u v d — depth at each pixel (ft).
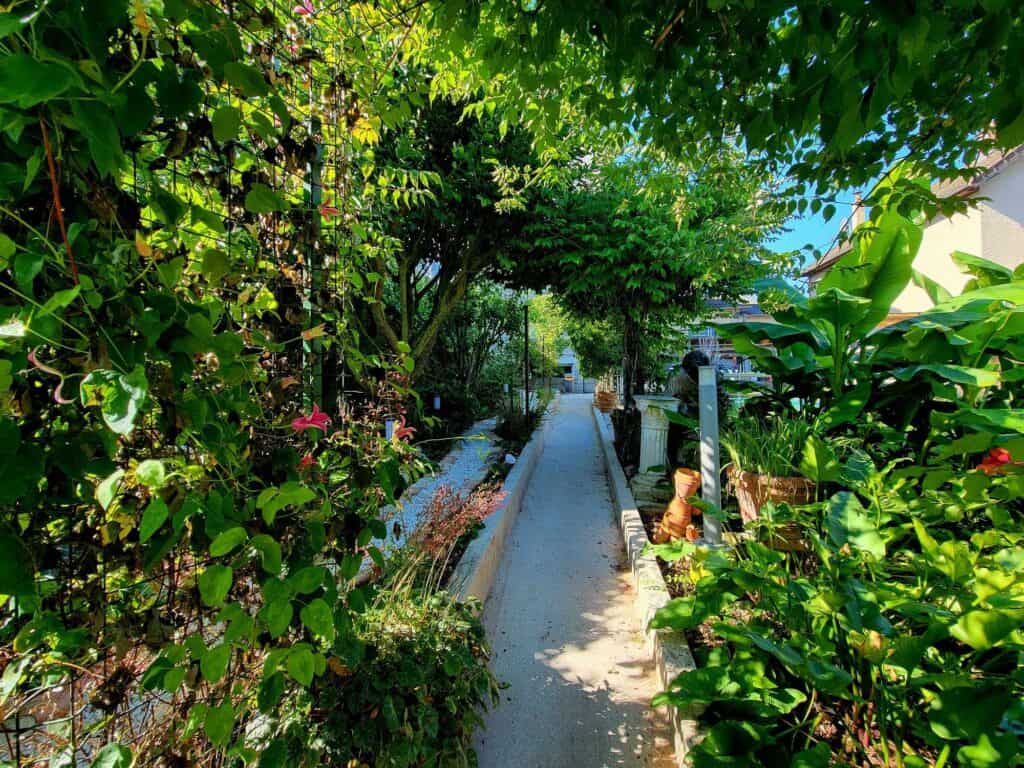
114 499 2.85
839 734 5.14
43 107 2.00
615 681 7.45
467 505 9.29
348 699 4.55
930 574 5.09
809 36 4.27
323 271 4.83
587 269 18.02
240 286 3.96
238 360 3.19
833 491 7.29
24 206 2.27
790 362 8.98
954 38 4.89
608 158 13.60
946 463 7.22
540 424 31.91
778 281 12.61
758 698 5.16
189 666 3.21
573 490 18.54
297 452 4.20
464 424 27.78
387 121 5.37
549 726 6.56
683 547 7.37
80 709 3.07
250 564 3.42
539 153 9.78
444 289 21.22
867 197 8.47
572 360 81.15
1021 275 9.59
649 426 17.01
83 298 2.24
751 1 4.21
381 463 4.79
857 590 4.75
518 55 6.21
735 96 6.47
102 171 2.07
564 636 8.65
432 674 5.18
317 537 3.74
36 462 2.16
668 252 16.48
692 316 23.71
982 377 6.88
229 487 3.26
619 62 5.79
